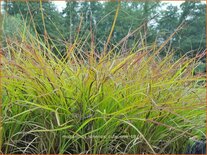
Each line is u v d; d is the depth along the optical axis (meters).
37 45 0.99
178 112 0.92
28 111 0.85
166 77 0.98
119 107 0.87
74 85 0.86
